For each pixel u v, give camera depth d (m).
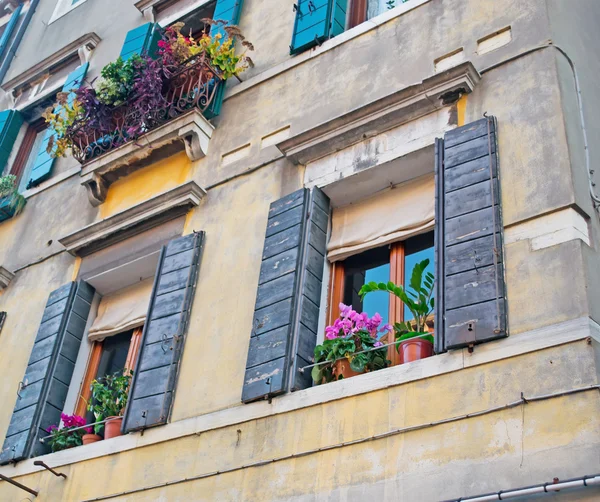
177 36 11.08
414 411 6.61
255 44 10.99
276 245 8.45
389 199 8.49
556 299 6.43
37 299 10.86
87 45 13.98
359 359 7.30
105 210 10.89
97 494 8.15
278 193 9.04
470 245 7.01
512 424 6.08
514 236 6.93
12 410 9.89
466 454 6.16
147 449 8.07
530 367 6.23
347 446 6.81
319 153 8.91
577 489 5.57
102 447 8.45
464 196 7.31
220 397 7.95
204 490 7.43
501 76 8.00
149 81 10.53
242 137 9.98
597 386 5.88
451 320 6.73
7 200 12.41
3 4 17.41
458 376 6.53
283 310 7.89
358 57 9.52
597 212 7.10
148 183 10.59
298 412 7.27
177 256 9.26
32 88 14.71
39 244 11.58
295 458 7.05
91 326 10.27
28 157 13.84
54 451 9.09
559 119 7.32
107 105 11.00
